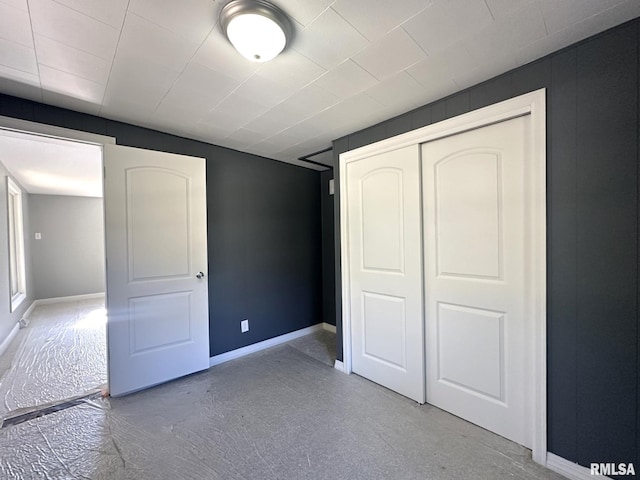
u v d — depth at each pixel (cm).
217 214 296
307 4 114
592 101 139
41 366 287
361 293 258
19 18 119
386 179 235
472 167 187
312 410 208
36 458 163
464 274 193
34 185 503
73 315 489
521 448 167
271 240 344
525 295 167
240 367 282
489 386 182
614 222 135
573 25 130
